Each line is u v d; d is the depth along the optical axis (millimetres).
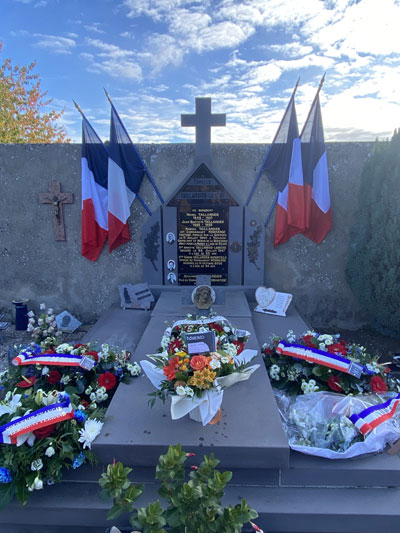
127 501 2197
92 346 4066
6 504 2582
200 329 3895
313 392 3521
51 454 2672
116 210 6199
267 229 6453
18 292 6844
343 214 6332
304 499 2764
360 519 2652
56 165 6320
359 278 5707
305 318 6340
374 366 3609
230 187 6230
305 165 6066
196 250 6441
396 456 2957
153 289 6496
